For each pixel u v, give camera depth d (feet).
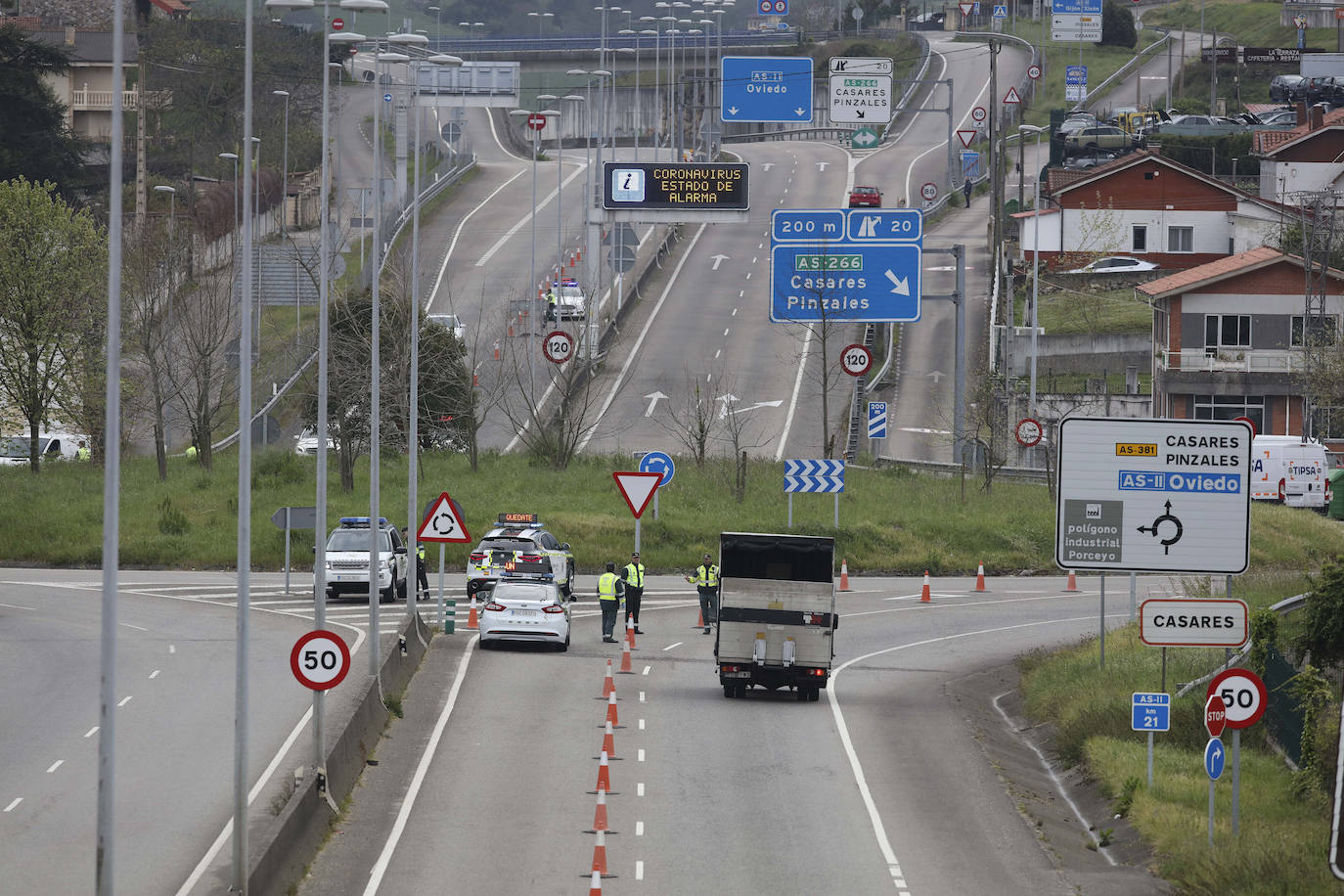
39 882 244.22
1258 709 293.23
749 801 320.91
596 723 387.14
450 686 428.56
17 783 309.63
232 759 327.47
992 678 478.59
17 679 418.51
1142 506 391.24
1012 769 366.84
